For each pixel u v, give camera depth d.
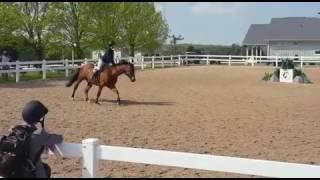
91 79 17.92
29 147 4.44
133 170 7.96
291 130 12.59
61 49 43.28
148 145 10.16
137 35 53.69
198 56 56.06
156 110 16.23
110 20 47.19
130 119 13.98
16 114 14.17
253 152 9.66
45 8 39.28
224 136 11.47
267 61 51.84
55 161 8.43
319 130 12.67
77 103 17.69
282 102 19.59
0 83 26.30
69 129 12.00
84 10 43.25
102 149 4.71
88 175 4.73
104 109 16.20
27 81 28.36
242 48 79.25
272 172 4.29
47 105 16.83
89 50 49.22
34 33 39.38
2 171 4.37
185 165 4.51
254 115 15.41
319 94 23.36
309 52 67.00
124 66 17.25
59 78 31.81
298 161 8.87
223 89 25.28
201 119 14.28
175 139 10.95
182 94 22.23
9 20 33.81
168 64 52.44
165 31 59.50
